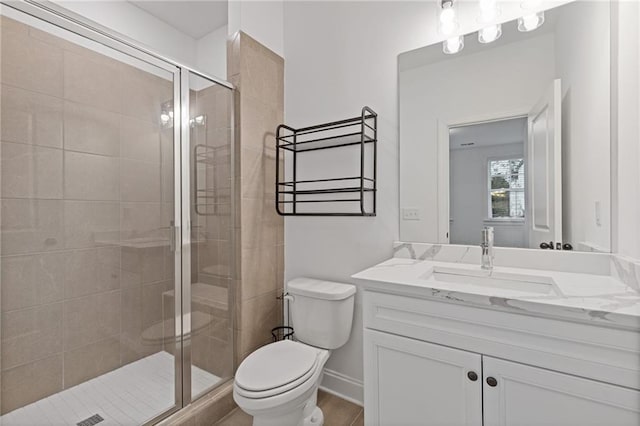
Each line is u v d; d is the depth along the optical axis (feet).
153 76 5.28
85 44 4.64
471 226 4.97
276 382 4.16
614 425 2.65
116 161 5.15
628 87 3.48
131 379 5.19
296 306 5.88
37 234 4.45
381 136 5.80
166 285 5.36
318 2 6.68
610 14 3.82
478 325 3.25
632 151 3.41
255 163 6.51
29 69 4.30
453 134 5.09
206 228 5.83
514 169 4.62
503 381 3.11
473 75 4.91
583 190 4.09
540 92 4.41
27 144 4.32
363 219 6.04
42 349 4.53
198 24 8.84
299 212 6.91
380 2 5.82
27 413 4.37
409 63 5.48
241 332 6.17
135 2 7.87
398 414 3.73
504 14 4.66
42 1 4.02
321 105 6.62
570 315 2.76
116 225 5.24
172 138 5.42
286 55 7.20
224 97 6.12
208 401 5.45
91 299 5.02
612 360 2.66
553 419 2.89
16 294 4.27
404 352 3.67
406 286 3.59
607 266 3.93
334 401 6.09
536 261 4.41
